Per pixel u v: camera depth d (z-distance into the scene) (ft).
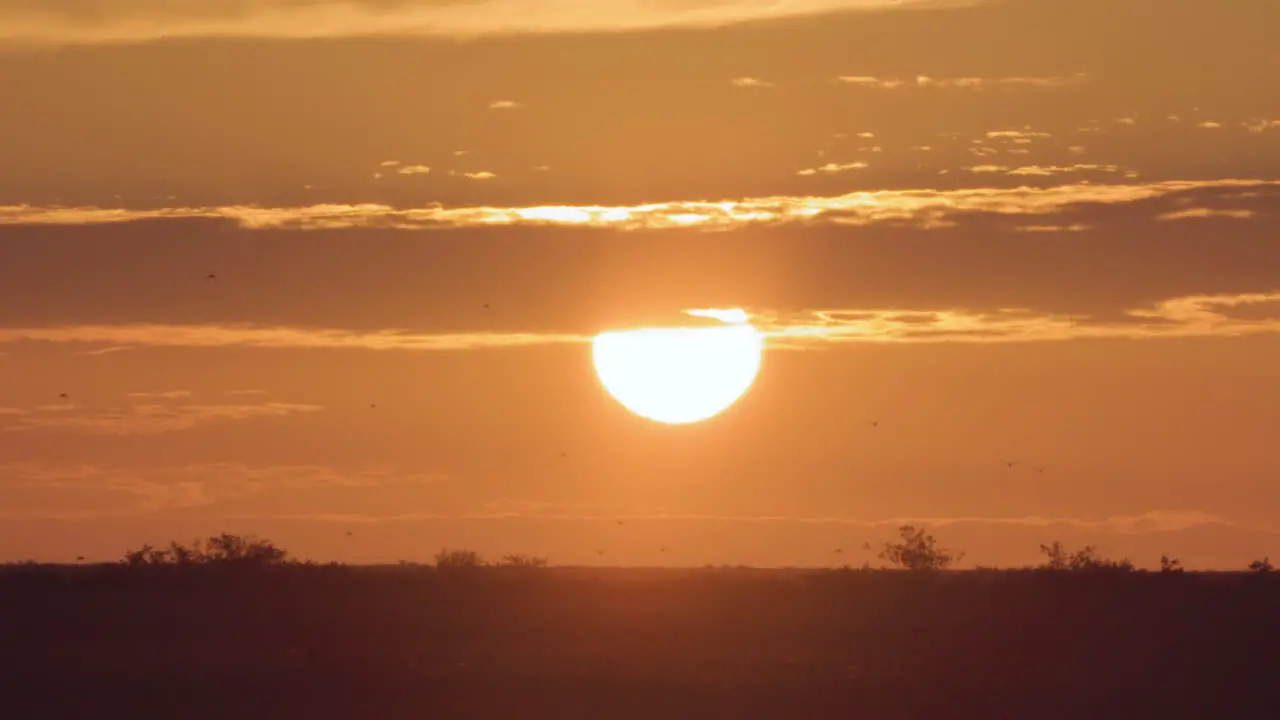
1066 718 568.41
